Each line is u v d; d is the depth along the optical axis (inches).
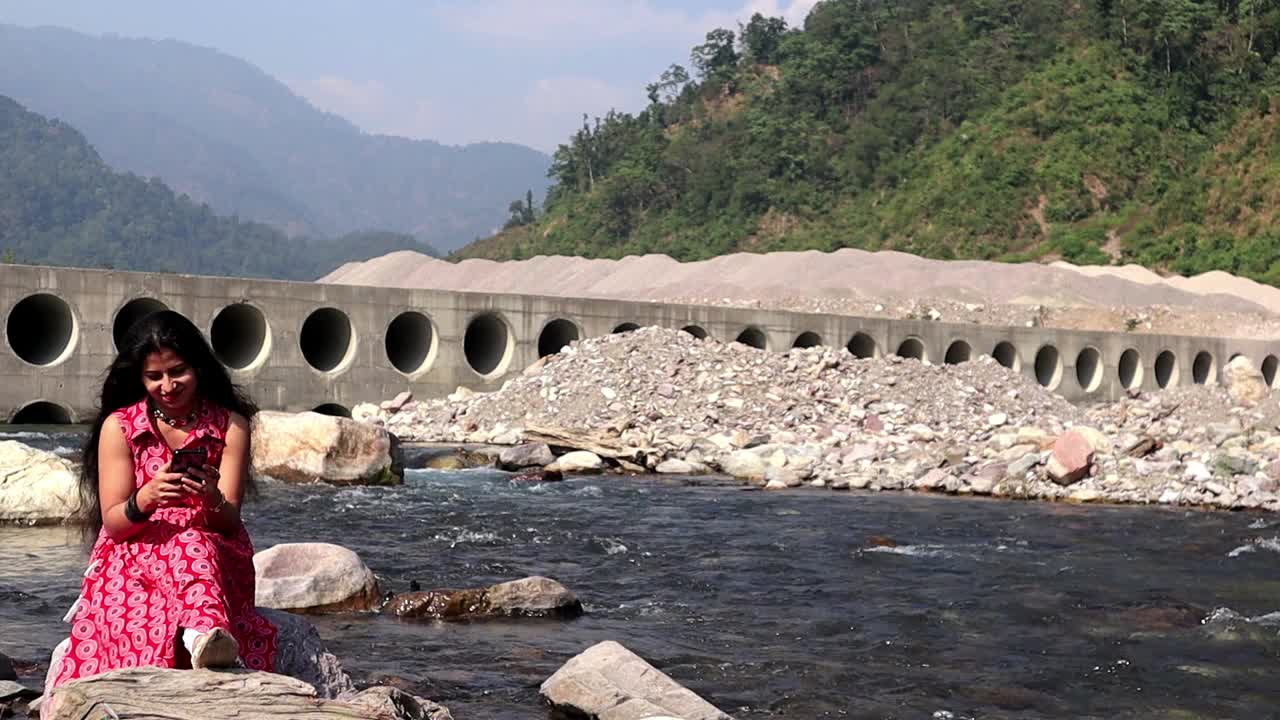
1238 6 5241.1
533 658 309.7
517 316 1296.8
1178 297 2994.6
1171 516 642.2
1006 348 1781.5
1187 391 1138.0
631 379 1099.3
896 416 1029.2
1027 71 5201.8
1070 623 373.4
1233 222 4079.7
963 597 413.7
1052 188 4456.2
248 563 197.2
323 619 345.7
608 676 262.2
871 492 758.5
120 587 185.0
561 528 566.6
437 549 494.3
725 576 450.6
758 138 5541.3
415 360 1291.8
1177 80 4820.4
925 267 3041.3
